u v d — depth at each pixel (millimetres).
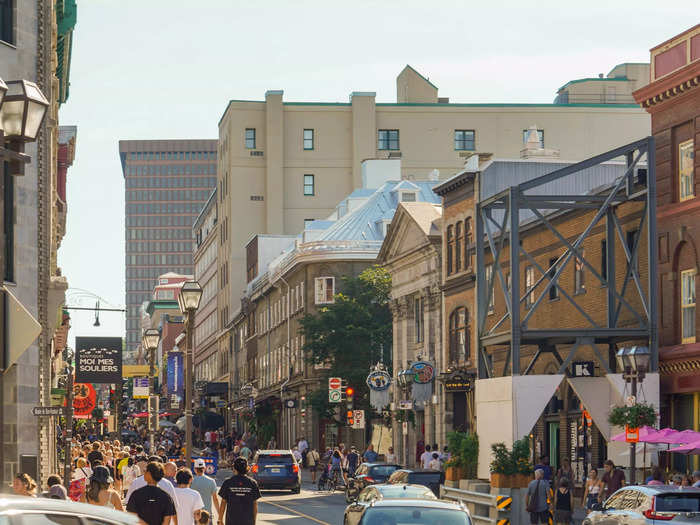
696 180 71062
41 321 63062
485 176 103500
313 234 167125
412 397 114500
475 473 68500
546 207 73188
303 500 91875
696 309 70375
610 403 70000
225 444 186375
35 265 60750
